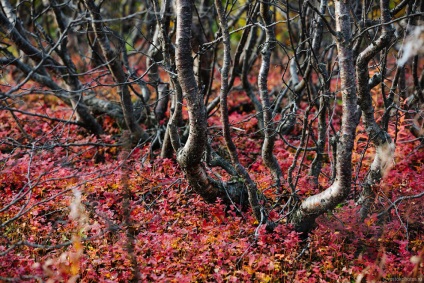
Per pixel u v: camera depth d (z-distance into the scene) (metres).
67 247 5.40
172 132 5.83
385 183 5.68
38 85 9.71
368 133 5.70
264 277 4.95
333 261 5.45
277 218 5.84
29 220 5.88
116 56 7.18
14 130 8.52
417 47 4.50
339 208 6.11
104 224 5.74
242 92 10.79
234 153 5.27
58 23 8.02
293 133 9.01
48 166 6.67
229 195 6.06
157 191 6.73
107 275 4.95
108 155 7.98
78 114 8.47
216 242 5.42
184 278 4.78
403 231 5.67
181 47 4.88
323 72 5.98
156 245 5.31
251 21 6.41
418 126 7.68
